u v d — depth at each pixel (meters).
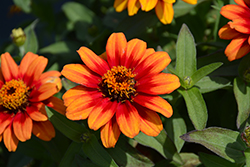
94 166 0.30
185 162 0.32
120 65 0.30
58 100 0.31
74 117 0.28
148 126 0.28
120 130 0.28
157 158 0.34
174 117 0.32
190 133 0.29
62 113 0.30
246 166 0.29
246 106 0.31
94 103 0.28
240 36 0.30
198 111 0.30
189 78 0.30
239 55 0.30
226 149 0.29
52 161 0.36
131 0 0.32
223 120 0.33
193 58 0.31
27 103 0.31
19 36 0.35
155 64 0.29
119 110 0.28
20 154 0.37
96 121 0.28
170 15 0.32
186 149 0.34
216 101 0.34
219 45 0.34
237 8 0.31
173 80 0.28
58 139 0.33
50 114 0.29
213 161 0.30
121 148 0.31
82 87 0.29
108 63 0.30
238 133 0.29
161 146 0.31
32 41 0.37
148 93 0.28
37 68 0.31
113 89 0.29
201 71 0.30
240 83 0.31
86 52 0.29
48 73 0.32
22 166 0.36
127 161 0.30
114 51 0.30
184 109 0.34
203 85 0.31
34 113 0.30
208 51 0.37
